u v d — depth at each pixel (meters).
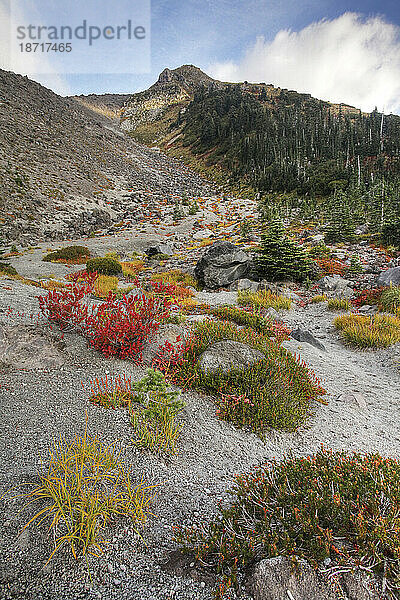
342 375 7.67
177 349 6.61
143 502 3.16
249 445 4.59
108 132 104.06
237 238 39.22
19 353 5.97
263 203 67.69
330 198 54.03
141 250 35.84
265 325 9.46
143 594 2.35
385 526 2.41
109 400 4.90
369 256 23.08
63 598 2.28
